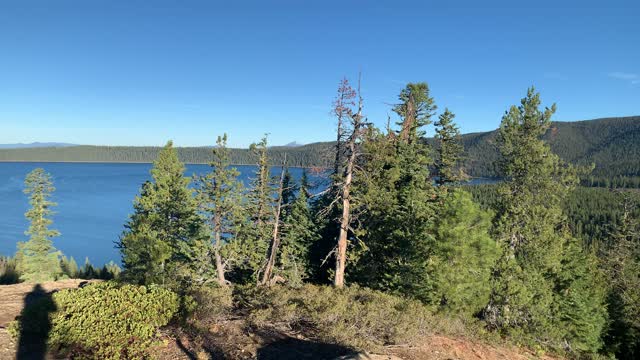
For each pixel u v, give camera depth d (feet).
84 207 481.46
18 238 307.99
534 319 66.13
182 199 103.65
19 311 53.93
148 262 76.18
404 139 101.65
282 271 100.83
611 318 96.63
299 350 36.86
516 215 76.23
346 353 36.17
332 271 89.15
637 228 155.43
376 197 84.28
